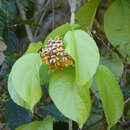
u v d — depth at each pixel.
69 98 0.83
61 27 0.94
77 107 0.82
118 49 1.12
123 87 1.39
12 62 1.38
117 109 0.89
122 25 1.08
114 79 0.90
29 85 0.84
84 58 0.81
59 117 1.33
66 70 0.86
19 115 1.29
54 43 0.86
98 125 1.38
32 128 1.02
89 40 0.83
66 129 1.32
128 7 1.09
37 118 1.36
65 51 0.81
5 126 1.37
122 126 1.31
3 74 1.37
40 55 0.87
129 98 1.28
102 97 0.88
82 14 1.13
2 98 1.35
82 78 0.80
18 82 0.84
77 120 0.81
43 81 0.93
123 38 1.08
